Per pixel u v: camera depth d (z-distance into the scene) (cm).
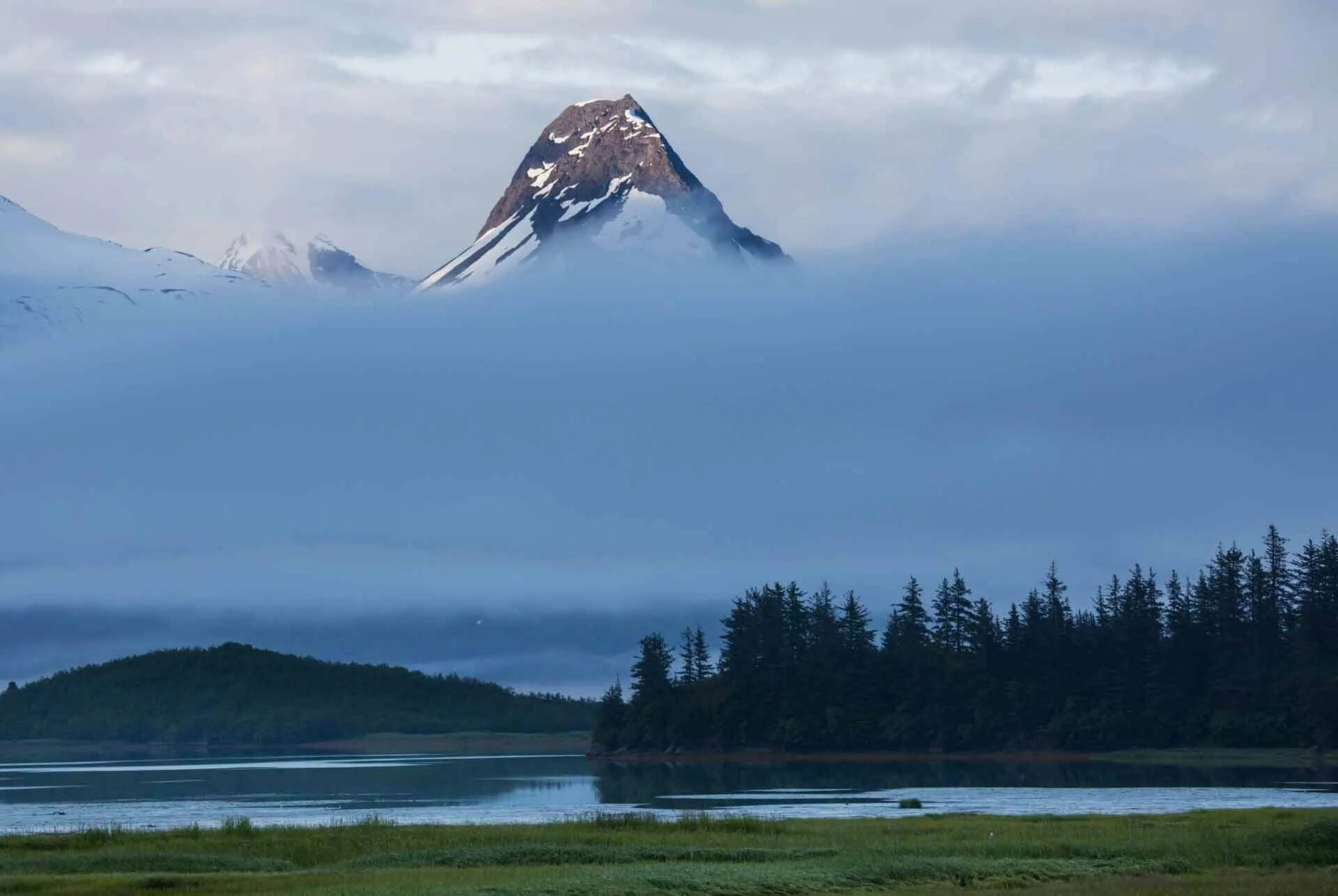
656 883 16212
